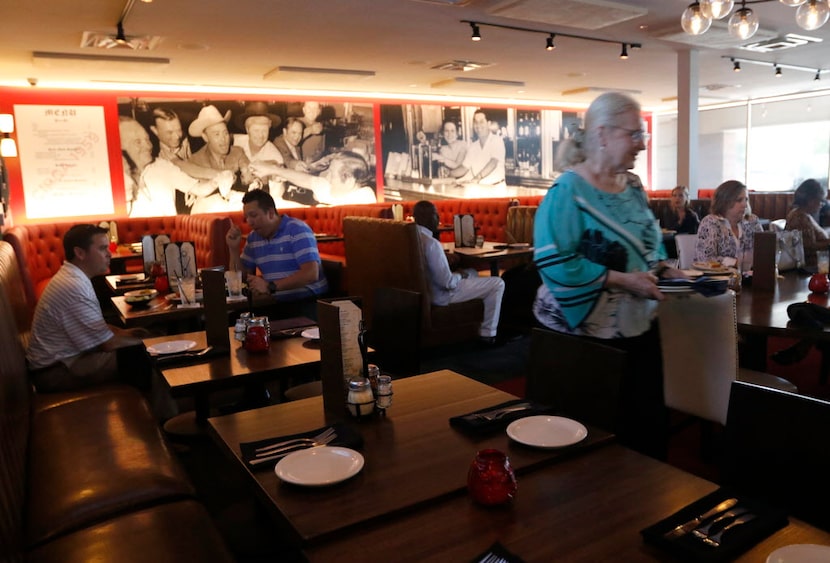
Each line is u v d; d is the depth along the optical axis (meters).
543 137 11.98
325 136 9.59
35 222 7.82
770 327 2.50
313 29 5.76
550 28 6.13
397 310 2.82
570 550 1.09
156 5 4.81
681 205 6.57
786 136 12.20
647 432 2.15
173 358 2.48
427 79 8.74
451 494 1.30
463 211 10.16
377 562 1.07
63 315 3.05
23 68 6.80
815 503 1.24
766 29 6.46
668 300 2.43
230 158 8.88
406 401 1.91
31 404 2.87
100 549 1.65
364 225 5.05
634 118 1.93
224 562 1.61
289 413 1.84
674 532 1.11
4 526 1.51
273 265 3.96
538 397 1.99
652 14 5.80
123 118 8.19
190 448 3.29
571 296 2.03
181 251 4.09
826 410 1.25
